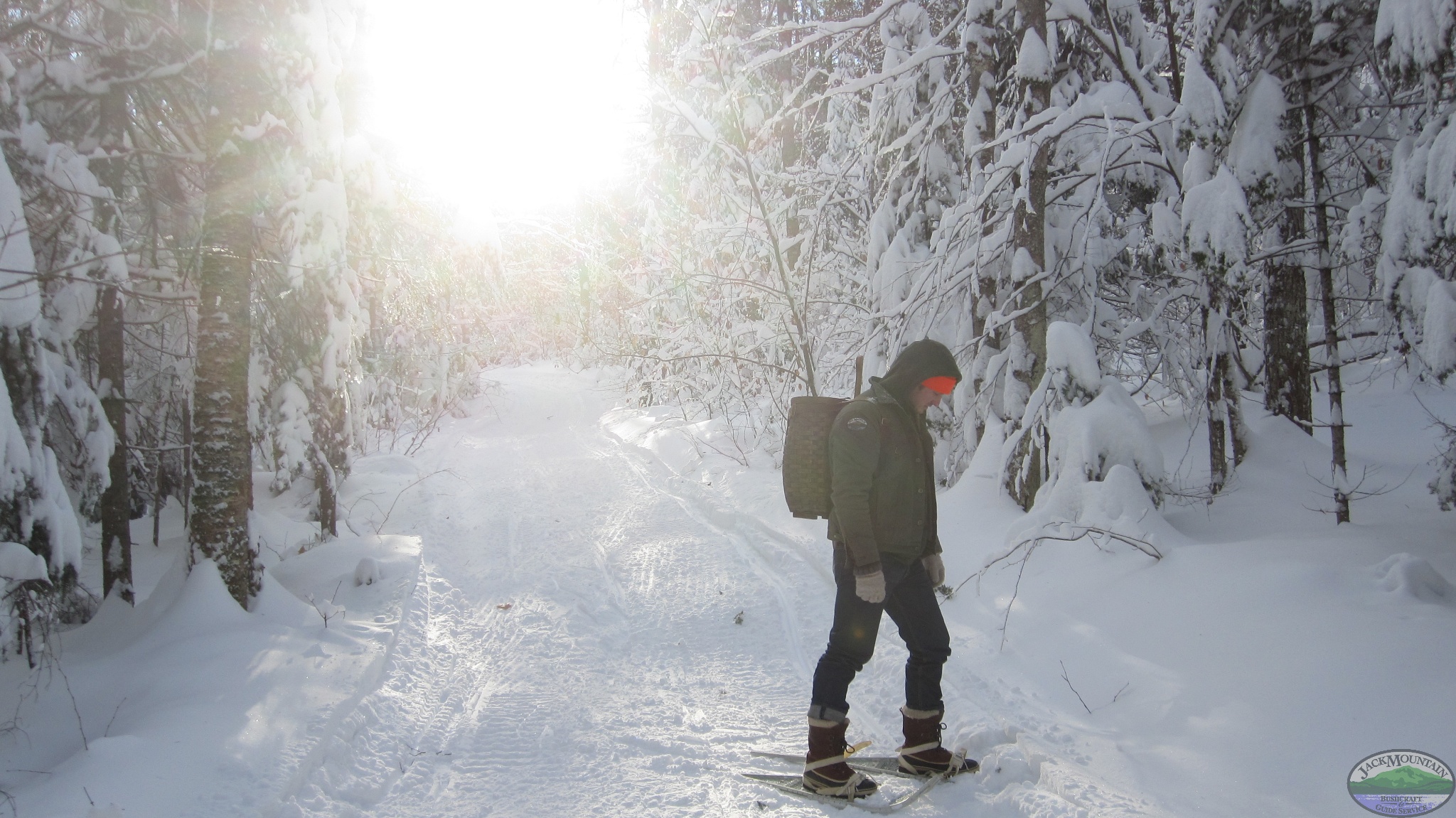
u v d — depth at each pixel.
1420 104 4.41
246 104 5.10
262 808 2.84
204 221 5.05
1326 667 3.13
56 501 4.28
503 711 3.96
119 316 5.94
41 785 2.96
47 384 4.34
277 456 7.60
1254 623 3.63
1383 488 5.79
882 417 3.11
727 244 10.02
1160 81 6.77
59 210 4.93
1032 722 3.43
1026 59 6.50
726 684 4.29
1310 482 5.77
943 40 8.38
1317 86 5.75
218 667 4.05
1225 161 5.16
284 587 5.74
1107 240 6.89
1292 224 6.71
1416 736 2.67
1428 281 3.82
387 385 13.37
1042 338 6.53
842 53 10.19
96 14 5.71
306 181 5.69
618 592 6.12
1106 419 5.31
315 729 3.45
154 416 8.11
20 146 4.72
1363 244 5.11
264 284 6.39
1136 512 4.93
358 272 7.17
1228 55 5.06
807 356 6.83
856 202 9.57
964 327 7.39
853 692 4.06
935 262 6.93
